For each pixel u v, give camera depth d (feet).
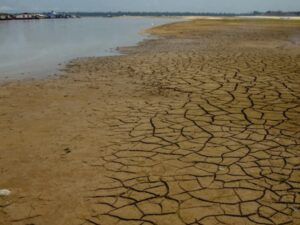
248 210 10.73
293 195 11.46
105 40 76.64
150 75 32.12
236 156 14.35
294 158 14.06
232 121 18.54
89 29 127.65
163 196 11.60
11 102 23.52
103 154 14.90
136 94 24.88
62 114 20.54
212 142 15.84
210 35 84.94
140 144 15.85
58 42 73.26
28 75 34.09
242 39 71.97
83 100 23.63
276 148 15.03
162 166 13.67
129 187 12.21
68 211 10.94
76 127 18.28
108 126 18.30
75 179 12.87
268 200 11.22
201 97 23.47
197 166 13.60
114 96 24.49
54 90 26.89
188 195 11.62
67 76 33.04
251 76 30.01
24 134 17.40
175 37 80.53
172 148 15.31
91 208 11.07
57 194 11.91
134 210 10.91
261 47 55.26
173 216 10.55
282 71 32.24
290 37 76.13
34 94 25.68
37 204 11.37
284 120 18.53
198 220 10.32
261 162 13.78
